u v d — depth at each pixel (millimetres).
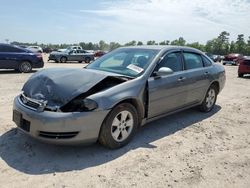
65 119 3578
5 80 10641
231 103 7922
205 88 6109
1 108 6148
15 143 4207
